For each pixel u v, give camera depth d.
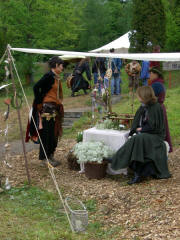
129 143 4.95
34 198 4.77
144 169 4.98
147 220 3.88
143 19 14.53
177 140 7.43
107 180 5.33
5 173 5.79
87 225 3.95
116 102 12.20
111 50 12.83
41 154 5.90
